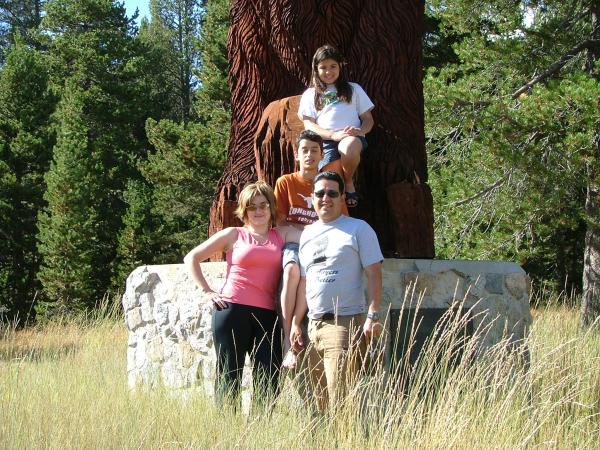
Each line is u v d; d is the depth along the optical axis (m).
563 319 7.75
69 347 8.40
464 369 4.93
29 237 24.55
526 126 11.62
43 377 6.21
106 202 26.97
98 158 26.25
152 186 27.47
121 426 4.66
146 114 32.00
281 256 4.98
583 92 10.88
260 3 6.59
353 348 4.64
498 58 13.30
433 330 5.59
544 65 13.31
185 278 5.96
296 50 6.41
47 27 32.34
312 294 4.72
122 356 7.76
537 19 13.79
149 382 5.72
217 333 4.95
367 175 6.35
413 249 6.15
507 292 5.98
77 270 22.11
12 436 4.59
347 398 4.47
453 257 13.47
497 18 13.78
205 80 23.16
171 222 24.73
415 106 6.57
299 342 4.81
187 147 21.78
